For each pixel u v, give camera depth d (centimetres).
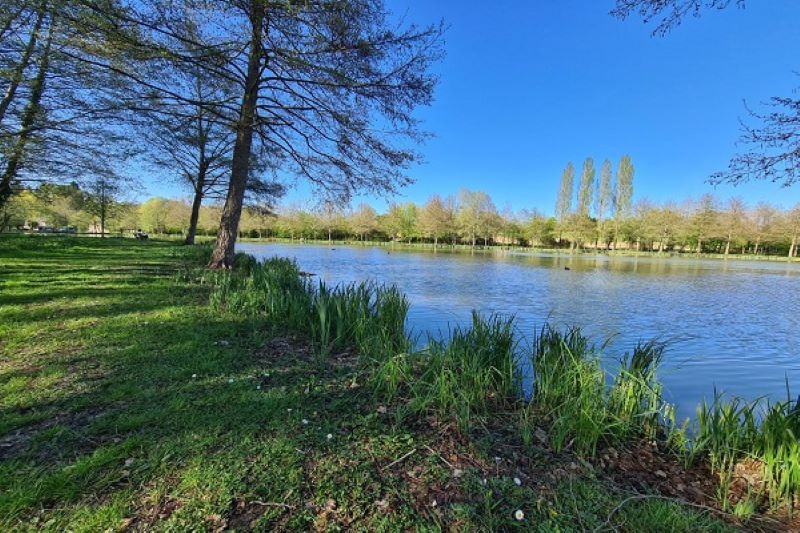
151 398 299
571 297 1163
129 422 261
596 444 280
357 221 5944
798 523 221
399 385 359
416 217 5806
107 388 314
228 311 592
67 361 368
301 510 193
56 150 1145
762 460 255
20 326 471
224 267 1013
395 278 1543
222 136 1533
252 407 293
